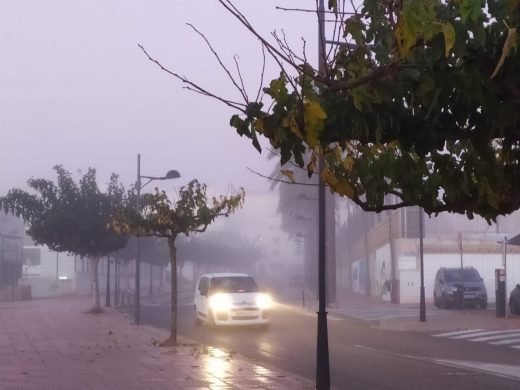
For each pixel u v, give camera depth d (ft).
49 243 129.18
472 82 15.72
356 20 18.42
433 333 89.10
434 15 14.88
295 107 17.42
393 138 17.93
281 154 17.97
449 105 17.29
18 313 125.49
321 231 45.47
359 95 16.63
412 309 135.03
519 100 15.96
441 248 154.20
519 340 80.33
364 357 66.18
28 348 70.59
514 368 58.80
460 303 132.77
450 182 20.07
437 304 138.31
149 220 72.23
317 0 19.77
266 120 17.67
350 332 91.66
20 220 217.97
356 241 233.35
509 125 16.79
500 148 21.93
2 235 203.31
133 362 59.47
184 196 72.74
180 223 72.33
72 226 125.80
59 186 128.77
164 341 74.54
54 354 65.46
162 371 54.13
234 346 75.72
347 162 20.52
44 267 229.04
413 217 156.46
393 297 156.15
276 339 83.30
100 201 127.75
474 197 20.31
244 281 100.58
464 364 61.26
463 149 20.36
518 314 114.62
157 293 231.30
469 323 98.89
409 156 20.76
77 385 47.65
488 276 152.56
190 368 55.83
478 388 48.93
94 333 87.25
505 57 14.93
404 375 55.01
